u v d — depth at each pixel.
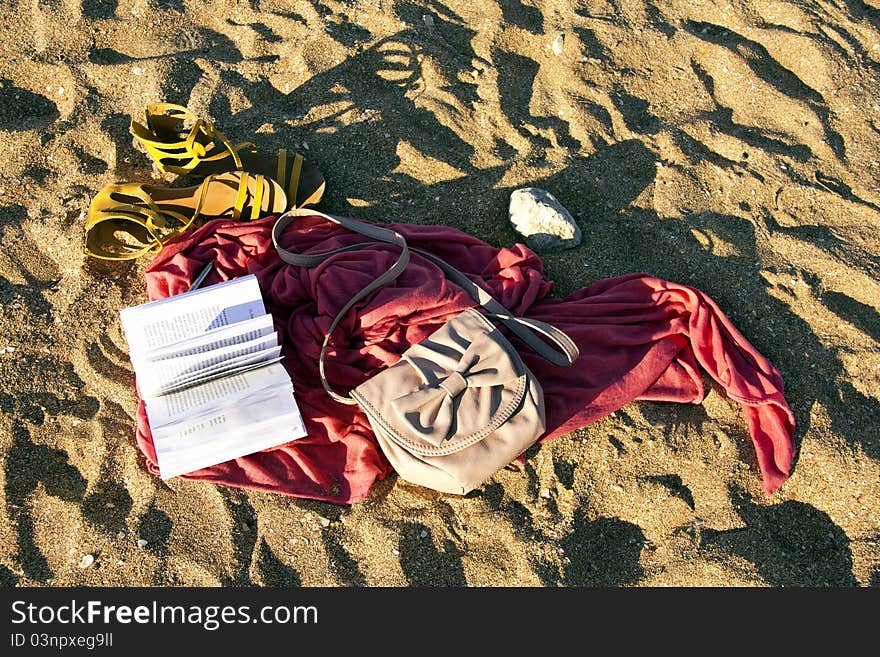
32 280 3.08
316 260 2.97
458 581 2.56
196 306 2.72
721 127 3.60
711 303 2.96
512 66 3.73
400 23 3.78
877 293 3.11
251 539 2.59
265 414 2.58
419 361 2.67
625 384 2.84
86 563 2.52
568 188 3.42
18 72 3.56
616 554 2.62
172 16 3.79
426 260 3.06
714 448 2.79
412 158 3.45
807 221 3.34
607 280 3.12
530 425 2.57
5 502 2.61
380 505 2.67
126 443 2.73
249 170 3.34
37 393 2.82
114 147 3.38
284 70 3.67
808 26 3.88
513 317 2.86
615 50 3.79
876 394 2.90
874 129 3.61
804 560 2.61
